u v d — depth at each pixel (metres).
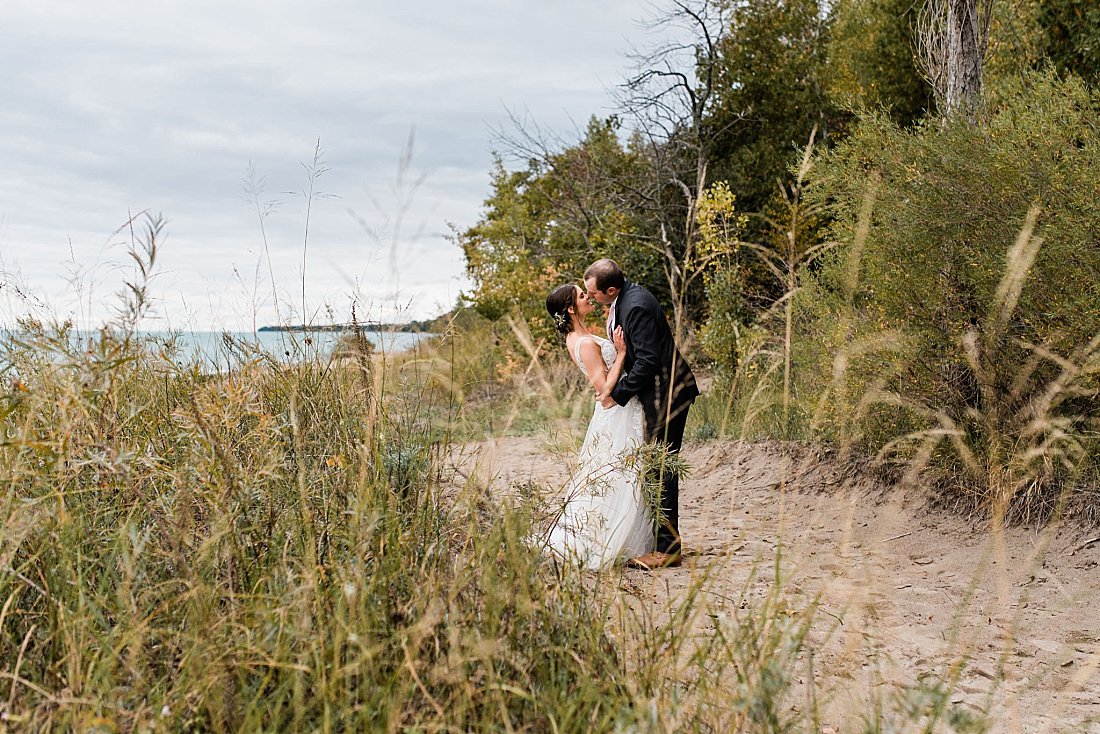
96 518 2.83
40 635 2.37
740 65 17.30
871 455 6.55
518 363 10.45
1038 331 5.32
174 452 3.05
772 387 7.22
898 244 6.18
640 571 4.65
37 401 2.66
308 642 2.25
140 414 3.16
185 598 2.38
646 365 4.86
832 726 2.71
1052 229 5.28
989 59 10.85
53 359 2.71
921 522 5.75
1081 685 3.29
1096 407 5.30
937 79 8.04
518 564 2.60
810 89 17.28
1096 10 9.79
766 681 2.32
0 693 2.14
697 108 17.44
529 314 15.80
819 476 6.79
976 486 5.69
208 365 3.66
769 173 16.61
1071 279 5.37
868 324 6.35
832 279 6.90
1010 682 3.36
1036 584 4.64
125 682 2.24
